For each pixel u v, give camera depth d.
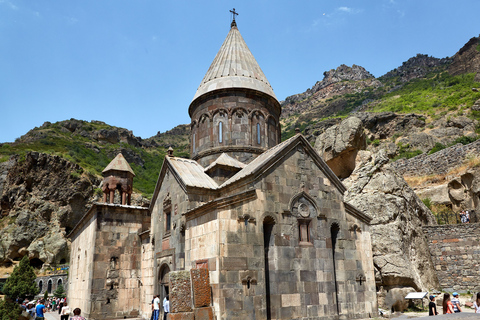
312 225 16.25
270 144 23.33
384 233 21.62
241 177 15.68
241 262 13.66
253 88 23.11
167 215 19.42
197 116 23.80
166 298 16.89
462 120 63.78
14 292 37.38
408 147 64.06
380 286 21.02
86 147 100.25
